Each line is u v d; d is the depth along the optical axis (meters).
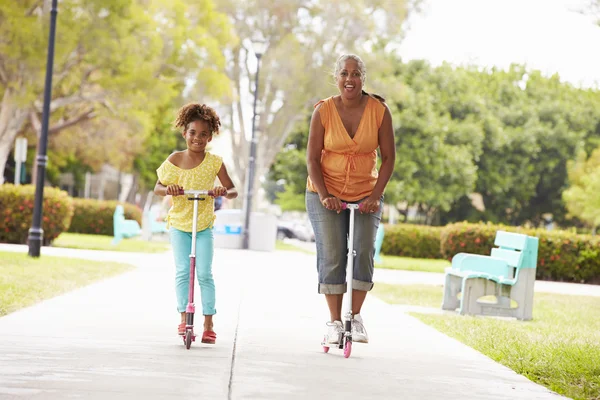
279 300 12.77
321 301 12.97
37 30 35.44
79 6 37.19
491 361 8.09
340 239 7.89
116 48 37.22
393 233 36.00
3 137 40.31
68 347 7.57
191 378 6.41
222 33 43.91
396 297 15.27
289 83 46.12
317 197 7.92
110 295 12.17
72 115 46.16
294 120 48.38
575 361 8.45
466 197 63.19
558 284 23.89
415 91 58.28
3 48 35.62
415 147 56.25
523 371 7.79
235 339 8.52
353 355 7.91
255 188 48.31
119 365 6.81
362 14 46.50
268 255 28.61
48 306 10.56
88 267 16.92
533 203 63.97
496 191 60.44
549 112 62.62
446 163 55.72
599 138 63.47
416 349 8.53
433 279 21.48
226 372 6.72
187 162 8.07
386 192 55.59
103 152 50.88
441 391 6.48
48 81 18.83
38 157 18.78
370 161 7.92
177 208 8.04
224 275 17.38
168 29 41.47
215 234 33.44
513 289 12.98
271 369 6.95
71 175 70.06
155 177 60.50
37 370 6.50
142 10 39.06
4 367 6.57
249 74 47.84
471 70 65.50
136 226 29.83
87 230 37.97
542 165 61.81
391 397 6.15
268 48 47.38
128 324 9.26
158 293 12.77
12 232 25.23
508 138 60.22
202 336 8.12
